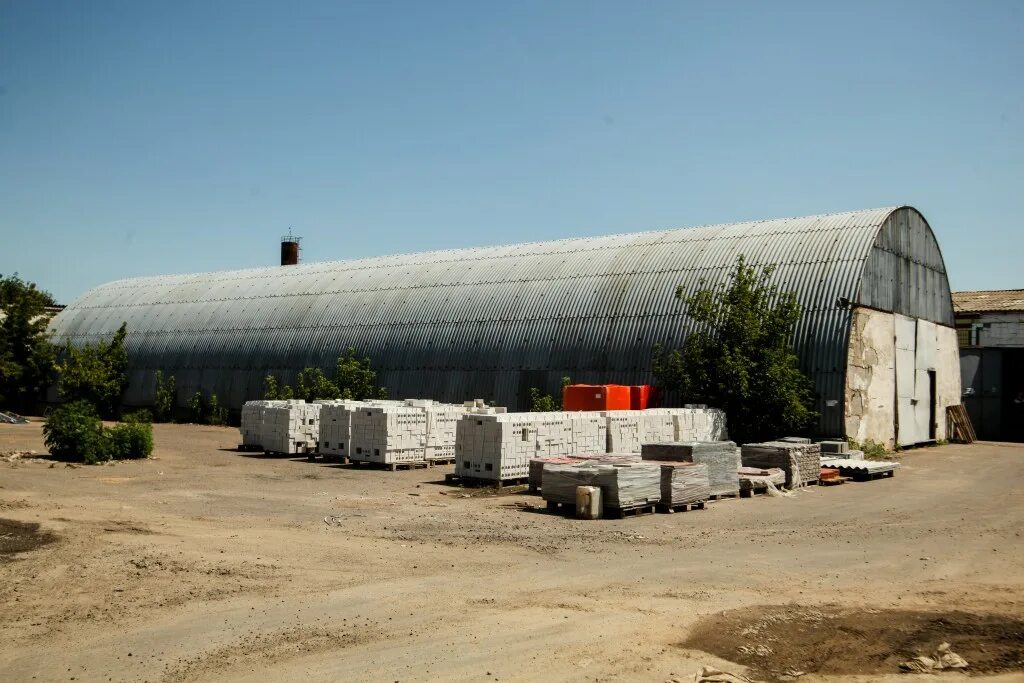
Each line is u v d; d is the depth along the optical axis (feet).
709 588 41.57
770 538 54.29
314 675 30.40
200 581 42.32
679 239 135.03
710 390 108.37
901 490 78.95
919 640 34.09
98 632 34.88
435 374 138.72
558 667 31.12
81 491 71.67
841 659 32.27
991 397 164.25
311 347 155.63
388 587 41.47
